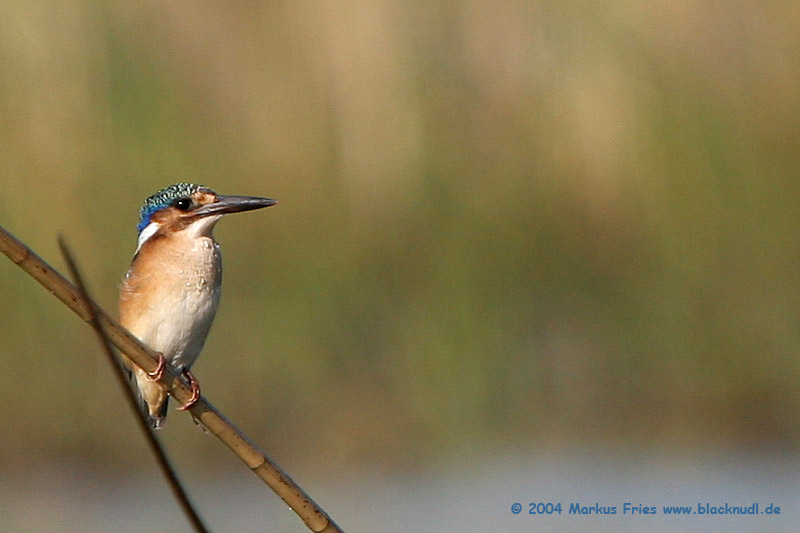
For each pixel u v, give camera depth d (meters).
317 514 5.41
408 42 14.65
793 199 14.00
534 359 14.03
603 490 11.79
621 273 14.27
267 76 14.37
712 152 14.19
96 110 13.85
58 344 13.43
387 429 13.58
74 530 11.43
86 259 13.27
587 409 13.81
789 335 13.74
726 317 14.02
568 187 14.43
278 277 13.95
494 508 11.55
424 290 14.03
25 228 13.30
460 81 14.70
